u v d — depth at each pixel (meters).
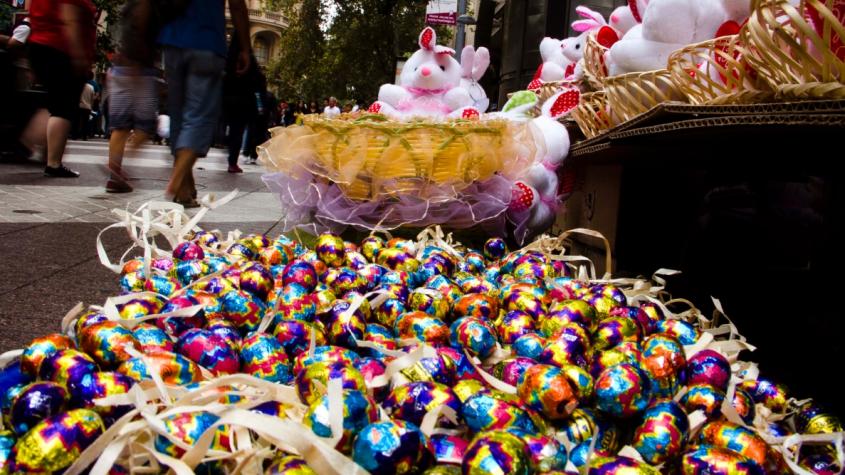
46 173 6.43
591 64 3.26
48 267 2.91
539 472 0.94
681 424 1.06
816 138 1.64
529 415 1.11
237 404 1.05
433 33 4.51
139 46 4.76
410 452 0.92
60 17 5.85
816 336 1.95
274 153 3.18
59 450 0.91
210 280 1.74
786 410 1.38
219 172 9.16
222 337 1.33
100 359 1.22
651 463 1.04
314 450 0.85
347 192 2.99
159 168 8.30
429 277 2.01
